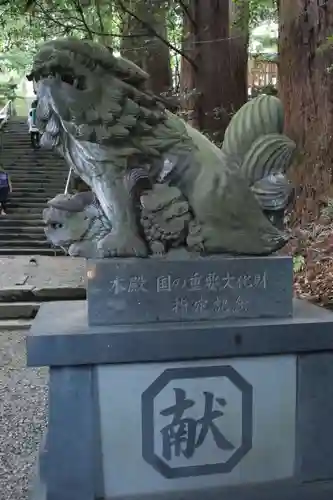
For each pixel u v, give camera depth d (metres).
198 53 7.60
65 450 2.41
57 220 2.69
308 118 6.02
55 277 7.46
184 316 2.56
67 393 2.41
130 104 2.51
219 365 2.51
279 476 2.59
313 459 2.59
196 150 2.71
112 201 2.57
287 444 2.59
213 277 2.58
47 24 8.04
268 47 12.62
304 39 5.99
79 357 2.38
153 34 7.75
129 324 2.52
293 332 2.53
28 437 3.49
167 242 2.65
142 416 2.46
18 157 14.92
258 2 8.27
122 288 2.52
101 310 2.51
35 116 2.60
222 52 7.62
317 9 5.84
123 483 2.46
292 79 6.17
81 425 2.42
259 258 2.62
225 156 2.80
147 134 2.63
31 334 2.37
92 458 2.43
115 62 2.49
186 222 2.64
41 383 4.50
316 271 5.42
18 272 7.84
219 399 2.52
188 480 2.51
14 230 10.63
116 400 2.44
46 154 15.10
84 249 2.66
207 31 7.57
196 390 2.50
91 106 2.45
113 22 9.55
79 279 7.30
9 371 4.75
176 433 2.49
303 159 6.05
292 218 6.11
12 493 2.83
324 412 2.60
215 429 2.52
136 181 2.59
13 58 13.26
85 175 2.67
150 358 2.42
